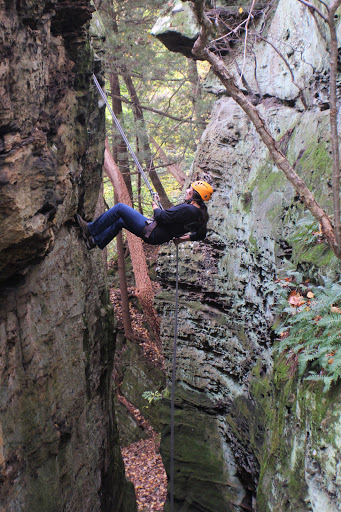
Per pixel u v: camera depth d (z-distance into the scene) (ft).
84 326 23.02
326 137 20.36
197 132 47.11
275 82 27.89
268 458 18.08
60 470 19.21
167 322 32.04
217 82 34.17
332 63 11.17
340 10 19.19
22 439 16.21
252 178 27.58
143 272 45.09
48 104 16.63
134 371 51.24
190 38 32.94
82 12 18.49
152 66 44.27
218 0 31.01
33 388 17.22
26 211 13.82
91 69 21.54
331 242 12.59
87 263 23.88
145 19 46.62
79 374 22.06
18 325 16.48
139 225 18.65
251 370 25.34
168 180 72.49
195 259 30.91
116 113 48.62
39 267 17.94
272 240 23.12
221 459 28.43
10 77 12.62
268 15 29.86
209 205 30.83
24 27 13.32
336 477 11.97
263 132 12.96
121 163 50.67
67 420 20.22
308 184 20.38
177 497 29.53
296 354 16.49
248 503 26.68
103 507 24.79
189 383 30.81
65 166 19.47
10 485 15.29
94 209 24.85
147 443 47.14
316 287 16.01
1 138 12.76
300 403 14.78
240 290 27.04
